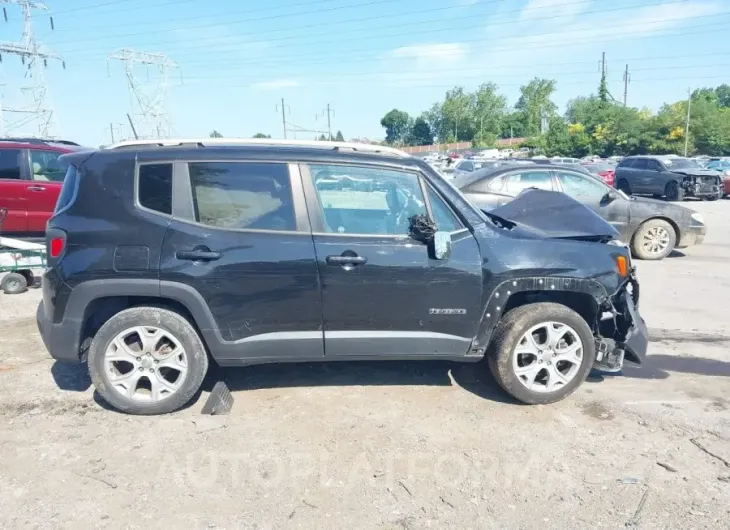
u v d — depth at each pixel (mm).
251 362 4250
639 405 4531
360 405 4441
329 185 4242
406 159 4371
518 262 4281
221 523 3082
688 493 3387
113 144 4324
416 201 4324
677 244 10688
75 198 4121
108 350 4121
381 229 4258
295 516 3145
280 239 4125
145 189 4117
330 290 4156
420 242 4234
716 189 23016
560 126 68812
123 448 3787
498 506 3252
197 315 4086
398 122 123688
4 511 3154
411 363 5281
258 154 4215
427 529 3057
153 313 4109
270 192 4191
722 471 3619
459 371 5125
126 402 4168
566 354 4434
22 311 6895
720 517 3170
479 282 4270
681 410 4457
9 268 7625
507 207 5332
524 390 4410
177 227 4070
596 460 3723
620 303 4602
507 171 10078
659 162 23734
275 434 3982
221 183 4160
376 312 4227
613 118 63844
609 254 4469
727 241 12953
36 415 4223
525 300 4641
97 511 3168
